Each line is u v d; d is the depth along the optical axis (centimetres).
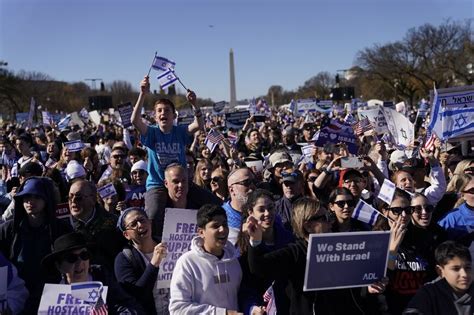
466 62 6241
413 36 6681
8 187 871
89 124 3200
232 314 447
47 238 539
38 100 7694
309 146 1116
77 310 453
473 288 447
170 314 462
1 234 541
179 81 706
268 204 489
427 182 828
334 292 460
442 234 555
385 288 501
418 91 7038
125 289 512
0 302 466
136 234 527
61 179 812
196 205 645
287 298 480
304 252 464
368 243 446
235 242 536
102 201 756
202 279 465
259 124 2277
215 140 1150
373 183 812
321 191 751
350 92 4288
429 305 446
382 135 1124
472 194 595
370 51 7000
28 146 1189
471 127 867
